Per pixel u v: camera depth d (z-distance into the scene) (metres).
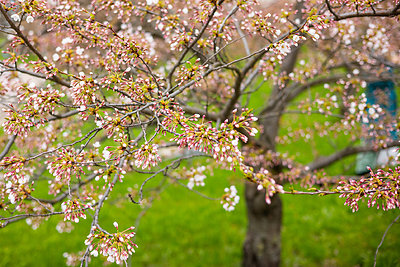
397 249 4.84
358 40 3.26
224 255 6.24
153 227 6.93
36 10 1.94
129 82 1.85
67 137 2.98
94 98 1.76
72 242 6.23
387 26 2.96
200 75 1.92
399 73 3.69
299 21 2.80
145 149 1.61
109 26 1.98
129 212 7.19
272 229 5.00
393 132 3.10
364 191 1.72
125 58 1.93
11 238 6.47
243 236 6.71
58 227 3.80
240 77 2.58
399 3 1.90
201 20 2.07
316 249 6.19
